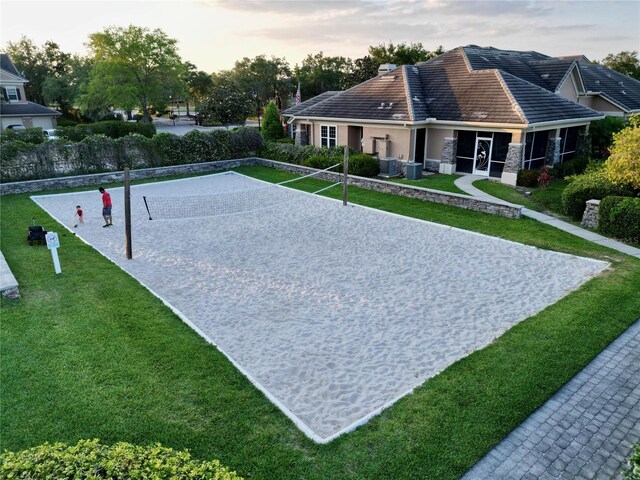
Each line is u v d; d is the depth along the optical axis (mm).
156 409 6281
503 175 21281
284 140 36969
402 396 6664
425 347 8234
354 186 22062
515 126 20312
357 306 9906
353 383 7219
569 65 27766
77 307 9516
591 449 5672
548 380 6973
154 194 21266
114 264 12289
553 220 16094
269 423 6070
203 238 14836
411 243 14133
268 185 23125
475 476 5230
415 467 5312
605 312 9125
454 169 23750
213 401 6492
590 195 15586
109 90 53906
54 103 69000
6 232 15125
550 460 5492
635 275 11086
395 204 18734
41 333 8328
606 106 30969
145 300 9961
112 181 23906
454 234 14938
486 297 10258
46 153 22453
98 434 5781
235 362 7629
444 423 6055
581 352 7746
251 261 12711
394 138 24172
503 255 12906
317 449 5598
